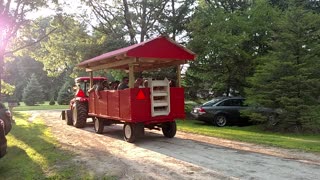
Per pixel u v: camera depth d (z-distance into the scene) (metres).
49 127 16.53
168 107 11.73
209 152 9.61
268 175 6.95
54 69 32.88
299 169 7.41
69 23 23.88
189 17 24.66
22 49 25.55
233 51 21.23
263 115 17.31
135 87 11.27
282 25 17.50
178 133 13.87
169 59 11.71
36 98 56.94
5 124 11.52
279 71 16.94
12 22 20.61
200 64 22.80
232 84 22.69
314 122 15.93
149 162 8.48
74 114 16.83
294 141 11.66
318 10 26.39
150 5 25.48
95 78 16.72
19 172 7.90
